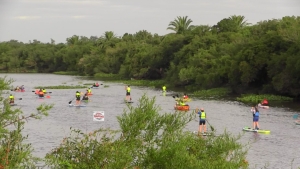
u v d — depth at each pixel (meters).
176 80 102.56
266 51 76.81
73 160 12.52
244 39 89.31
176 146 12.68
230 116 48.25
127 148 12.56
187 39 118.56
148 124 13.16
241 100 68.12
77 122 41.62
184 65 105.19
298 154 28.91
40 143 30.52
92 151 12.60
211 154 14.05
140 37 185.25
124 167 12.13
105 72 155.62
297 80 68.88
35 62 193.00
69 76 152.38
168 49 120.62
